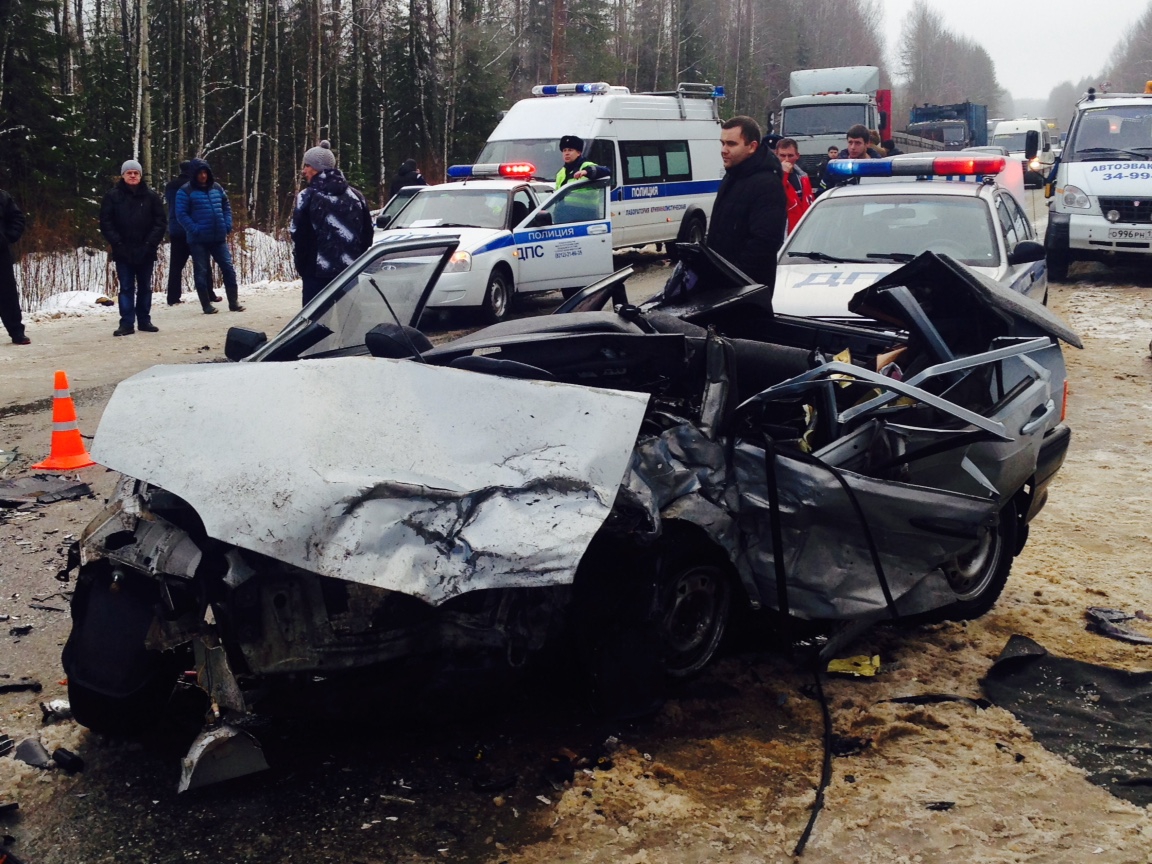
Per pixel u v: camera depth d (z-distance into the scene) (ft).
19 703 12.44
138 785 10.74
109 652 10.71
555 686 12.57
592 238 45.29
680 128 60.49
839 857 9.78
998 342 15.75
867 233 27.37
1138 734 12.12
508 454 10.61
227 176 103.30
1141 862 9.75
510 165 48.73
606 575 11.65
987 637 14.76
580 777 10.94
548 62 154.71
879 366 15.93
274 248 65.72
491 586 9.75
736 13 222.48
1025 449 15.24
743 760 11.43
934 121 116.47
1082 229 47.85
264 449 9.98
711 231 21.76
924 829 10.22
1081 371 31.76
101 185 83.41
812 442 13.87
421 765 11.18
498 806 10.46
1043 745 11.87
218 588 10.18
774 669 13.53
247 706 10.52
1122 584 16.71
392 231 42.27
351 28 125.08
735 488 12.52
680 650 12.87
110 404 10.79
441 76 128.47
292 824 10.15
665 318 14.61
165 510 10.29
